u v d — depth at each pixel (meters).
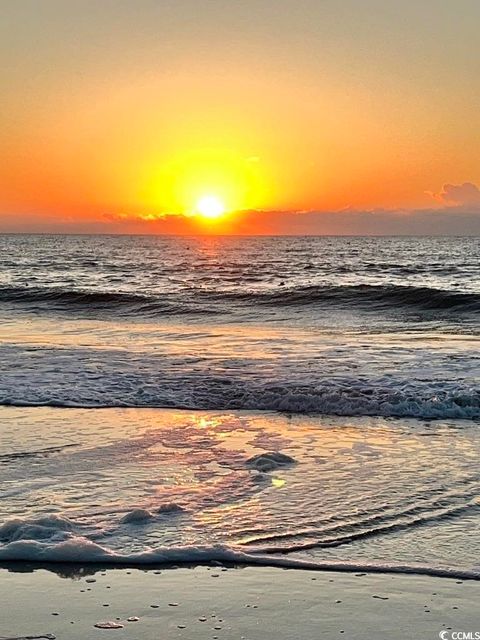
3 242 149.88
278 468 7.00
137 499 6.07
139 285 35.19
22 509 5.84
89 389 10.62
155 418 9.12
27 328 18.77
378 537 5.27
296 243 151.62
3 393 10.42
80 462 7.17
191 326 19.39
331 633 3.96
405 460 7.26
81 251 91.44
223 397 10.13
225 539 5.25
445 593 4.42
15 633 3.96
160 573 4.71
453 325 19.38
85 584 4.55
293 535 5.32
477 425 8.76
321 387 10.35
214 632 3.96
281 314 22.14
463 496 6.12
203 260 64.44
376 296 24.61
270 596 4.39
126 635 3.93
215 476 6.72
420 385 10.44
